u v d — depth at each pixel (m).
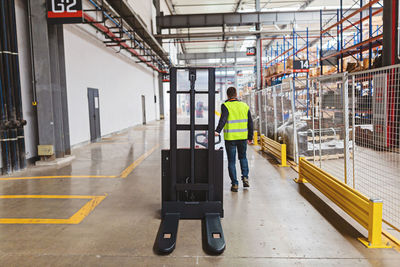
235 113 4.95
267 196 4.77
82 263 2.78
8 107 6.54
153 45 19.20
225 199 4.64
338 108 7.27
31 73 7.82
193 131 3.80
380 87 6.45
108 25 13.27
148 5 20.44
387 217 3.89
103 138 13.23
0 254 2.97
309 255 2.89
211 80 3.76
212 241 3.07
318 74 16.45
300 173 5.60
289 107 8.59
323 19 19.77
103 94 13.27
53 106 7.82
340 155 7.70
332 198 4.10
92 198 4.79
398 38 8.18
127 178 6.11
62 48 8.27
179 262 2.79
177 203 3.85
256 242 3.18
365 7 10.59
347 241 3.18
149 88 23.95
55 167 7.25
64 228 3.60
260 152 9.13
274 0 22.12
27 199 4.76
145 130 17.14
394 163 6.58
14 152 6.68
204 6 25.42
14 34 6.62
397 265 2.69
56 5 7.23
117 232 3.48
